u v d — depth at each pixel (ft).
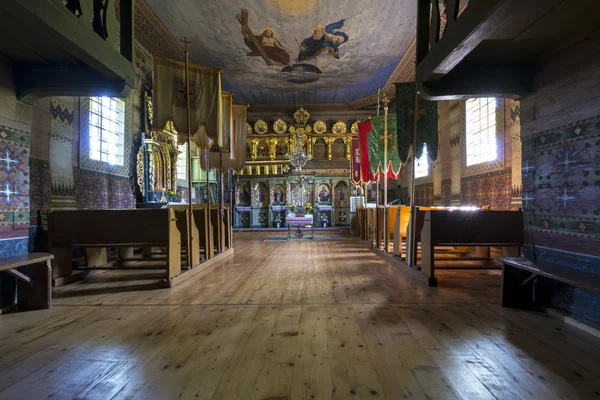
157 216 13.50
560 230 9.62
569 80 9.30
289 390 5.71
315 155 49.01
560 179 9.63
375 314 9.61
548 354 7.04
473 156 25.71
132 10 11.07
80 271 15.30
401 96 16.43
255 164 47.80
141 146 25.94
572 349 7.28
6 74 10.46
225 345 7.57
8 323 9.17
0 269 8.89
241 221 47.93
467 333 8.18
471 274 15.05
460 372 6.30
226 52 31.07
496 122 22.24
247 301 11.02
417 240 15.24
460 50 8.37
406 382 5.95
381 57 32.35
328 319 9.21
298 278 14.42
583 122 8.89
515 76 10.75
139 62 26.73
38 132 14.39
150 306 10.61
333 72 36.11
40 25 7.32
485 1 6.76
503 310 9.95
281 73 36.29
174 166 30.89
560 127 9.63
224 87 41.01
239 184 47.88
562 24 8.14
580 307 8.92
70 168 16.62
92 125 20.35
